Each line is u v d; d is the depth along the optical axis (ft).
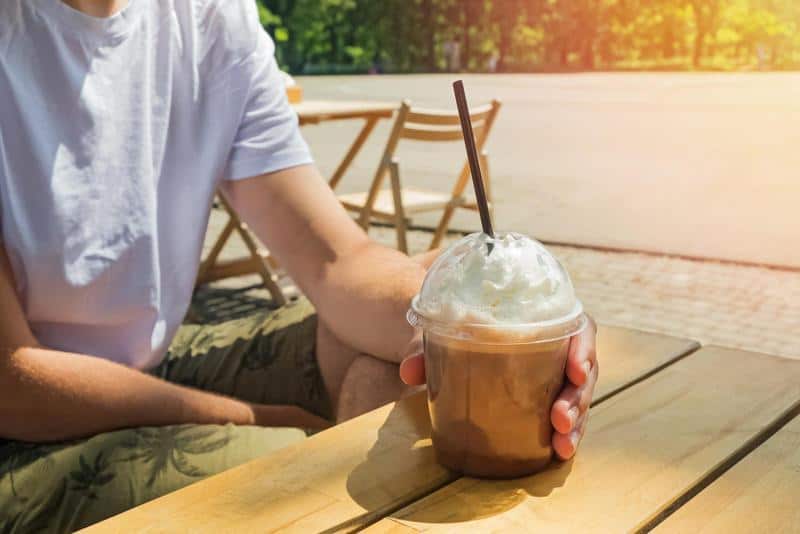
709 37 93.40
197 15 5.41
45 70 4.81
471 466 3.32
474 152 3.43
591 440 3.63
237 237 20.18
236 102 5.51
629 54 93.97
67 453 4.42
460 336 3.17
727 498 3.14
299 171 5.57
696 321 14.35
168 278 5.54
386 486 3.27
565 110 46.55
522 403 3.22
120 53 5.04
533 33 92.73
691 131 37.22
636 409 3.94
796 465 3.39
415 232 20.84
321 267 5.24
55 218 4.82
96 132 4.95
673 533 2.91
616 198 24.47
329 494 3.21
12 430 4.51
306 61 92.53
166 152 5.39
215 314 14.70
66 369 4.54
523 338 3.13
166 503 3.16
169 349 6.21
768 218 21.74
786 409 3.94
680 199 24.29
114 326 5.27
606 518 3.03
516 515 3.05
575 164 30.14
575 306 3.34
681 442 3.60
